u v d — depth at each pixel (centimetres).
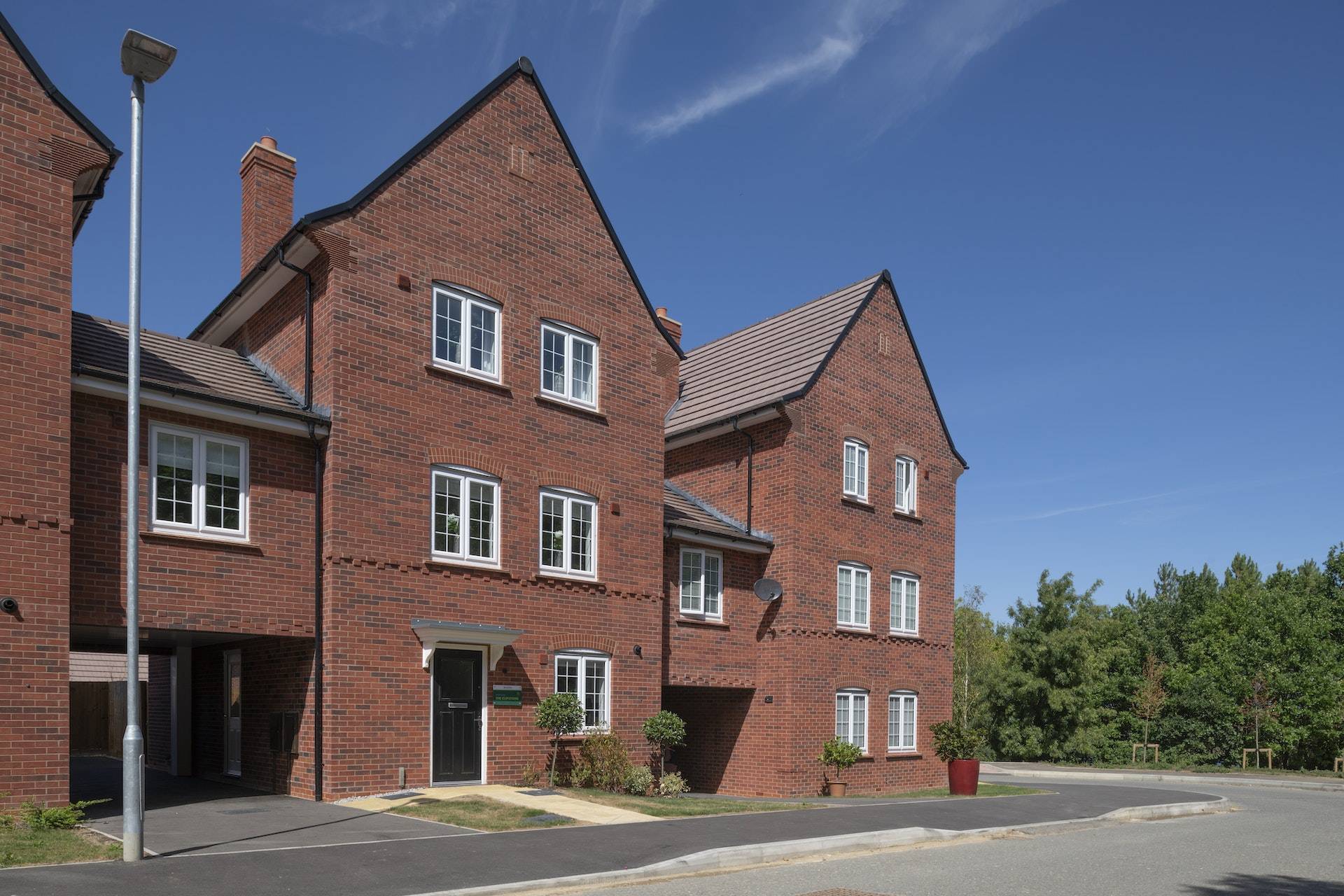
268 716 1578
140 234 1052
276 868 958
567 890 958
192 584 1381
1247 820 1830
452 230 1697
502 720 1653
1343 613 4775
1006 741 4109
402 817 1292
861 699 2359
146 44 1019
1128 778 3169
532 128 1852
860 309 2467
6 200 1230
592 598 1827
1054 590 4116
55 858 977
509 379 1747
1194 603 5947
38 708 1191
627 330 1977
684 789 2262
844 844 1268
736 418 2308
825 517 2306
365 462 1536
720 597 2200
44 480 1223
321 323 1553
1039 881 1084
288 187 1988
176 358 1585
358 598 1502
